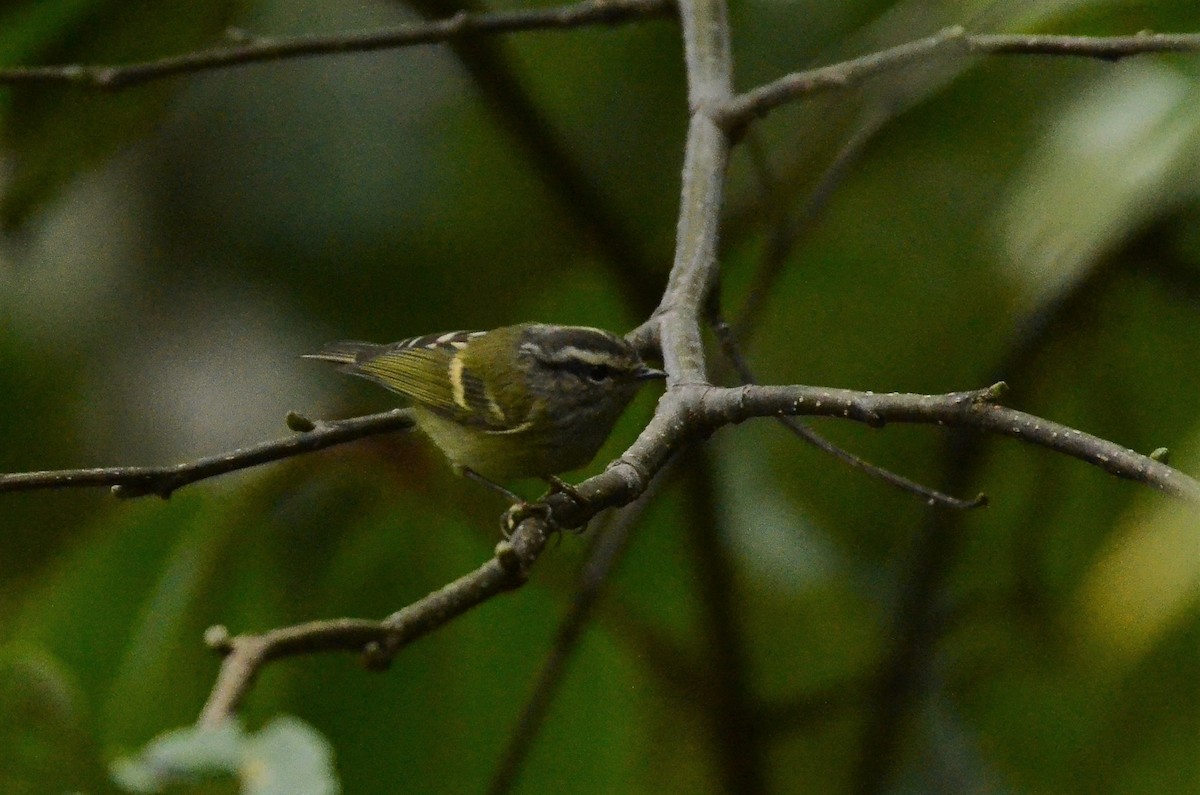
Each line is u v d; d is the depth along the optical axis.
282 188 12.73
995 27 9.73
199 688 9.57
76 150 10.27
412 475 10.18
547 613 10.57
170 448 12.15
